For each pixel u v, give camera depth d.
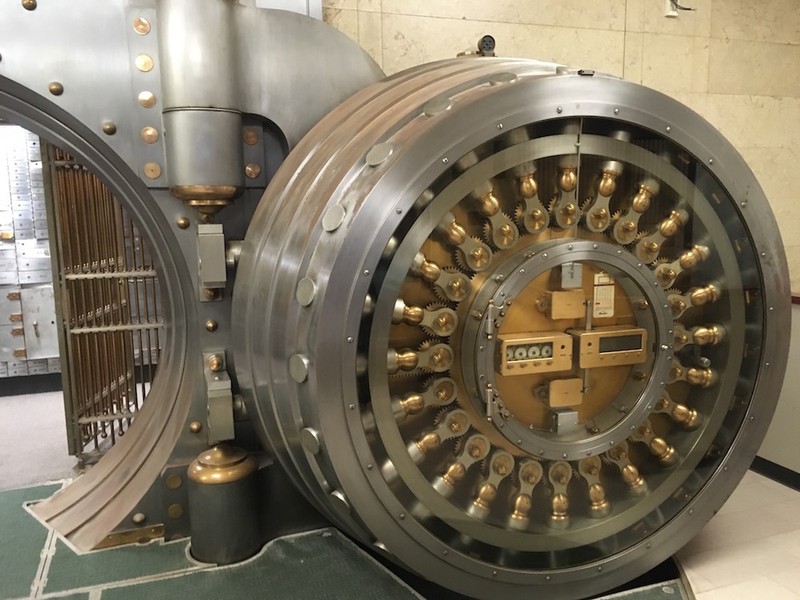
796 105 4.51
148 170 2.80
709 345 2.76
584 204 2.47
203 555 2.74
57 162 4.14
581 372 2.48
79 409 4.43
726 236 2.63
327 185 2.32
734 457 2.73
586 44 3.89
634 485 2.70
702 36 4.16
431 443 2.35
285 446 2.51
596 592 2.58
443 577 2.32
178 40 2.60
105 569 2.70
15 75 2.63
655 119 2.33
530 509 2.58
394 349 2.29
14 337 6.16
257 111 2.86
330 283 2.02
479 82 2.24
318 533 2.98
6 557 2.81
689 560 2.82
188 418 2.98
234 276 2.97
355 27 3.41
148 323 4.54
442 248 2.32
